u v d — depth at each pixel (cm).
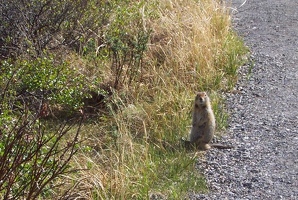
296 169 1109
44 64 1354
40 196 952
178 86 1433
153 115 1325
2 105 1168
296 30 1906
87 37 1611
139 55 1486
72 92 1322
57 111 1391
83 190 1010
